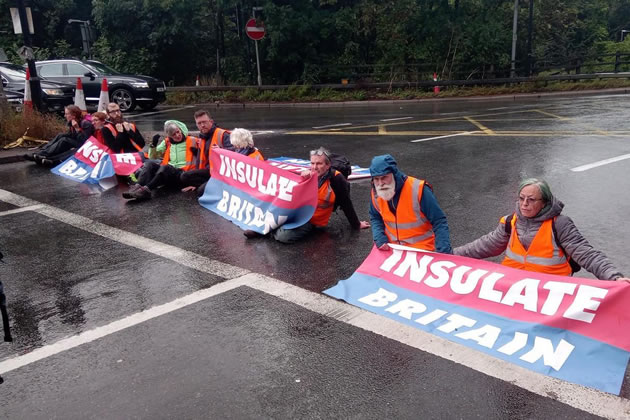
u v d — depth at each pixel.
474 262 3.94
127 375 3.44
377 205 4.41
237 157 6.62
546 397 3.09
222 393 3.23
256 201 6.23
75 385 3.36
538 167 8.75
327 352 3.62
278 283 4.74
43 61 19.06
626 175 8.00
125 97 19.53
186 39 24.86
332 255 5.36
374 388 3.23
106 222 6.68
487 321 3.71
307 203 5.67
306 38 24.30
